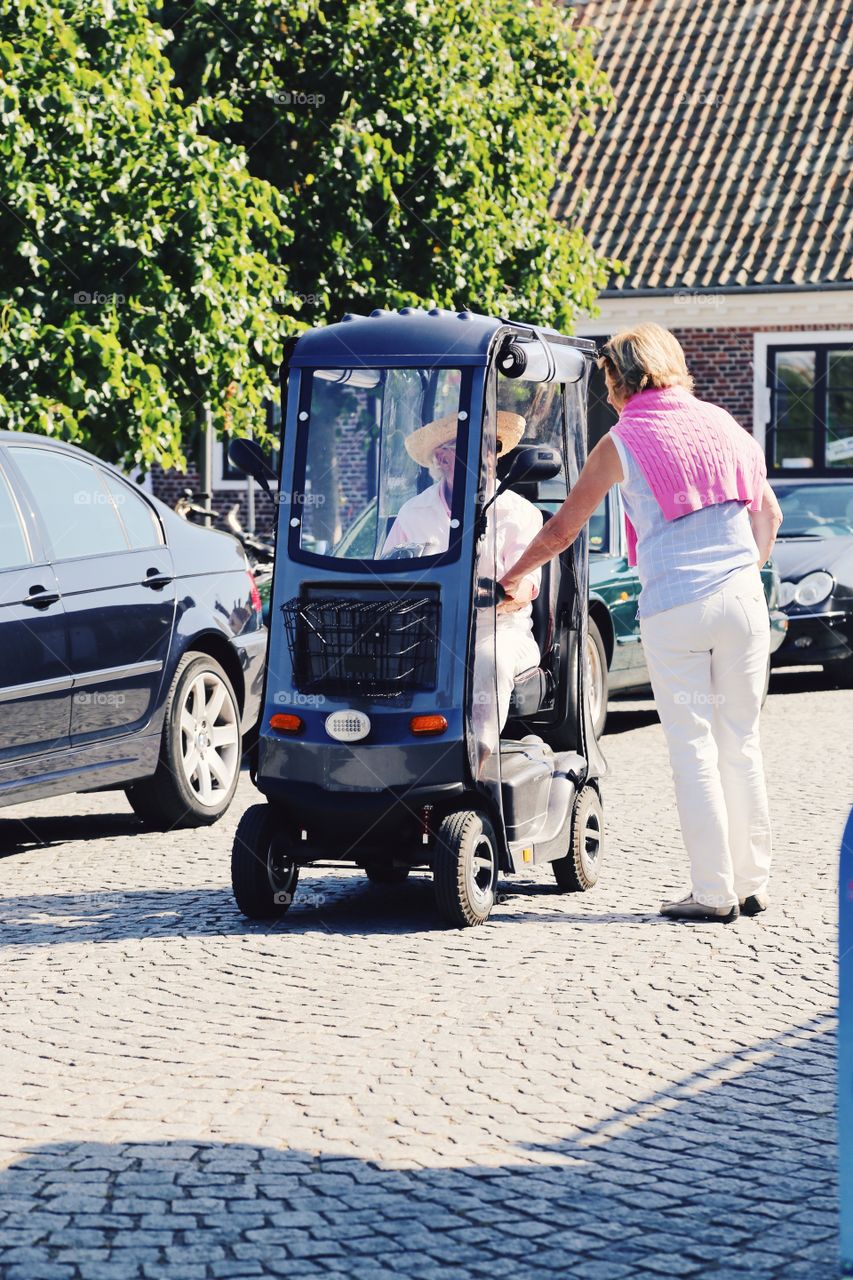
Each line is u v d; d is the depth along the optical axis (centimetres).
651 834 1481
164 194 2255
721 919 1151
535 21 3047
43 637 1379
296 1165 721
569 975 1018
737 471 1138
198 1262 627
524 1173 711
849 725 2183
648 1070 843
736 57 4325
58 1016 955
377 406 1158
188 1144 747
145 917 1197
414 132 2758
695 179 4106
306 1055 871
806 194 4022
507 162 2941
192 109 2373
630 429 1131
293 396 1179
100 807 1736
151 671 1509
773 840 1427
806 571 2517
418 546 1141
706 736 1143
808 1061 857
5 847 1511
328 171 2689
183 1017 945
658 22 4453
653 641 1138
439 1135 755
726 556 1130
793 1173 710
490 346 1143
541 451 1112
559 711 1290
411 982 1008
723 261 3956
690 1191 691
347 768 1135
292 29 2744
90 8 2228
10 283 2194
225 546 1684
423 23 2719
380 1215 668
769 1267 619
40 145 2131
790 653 2506
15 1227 660
